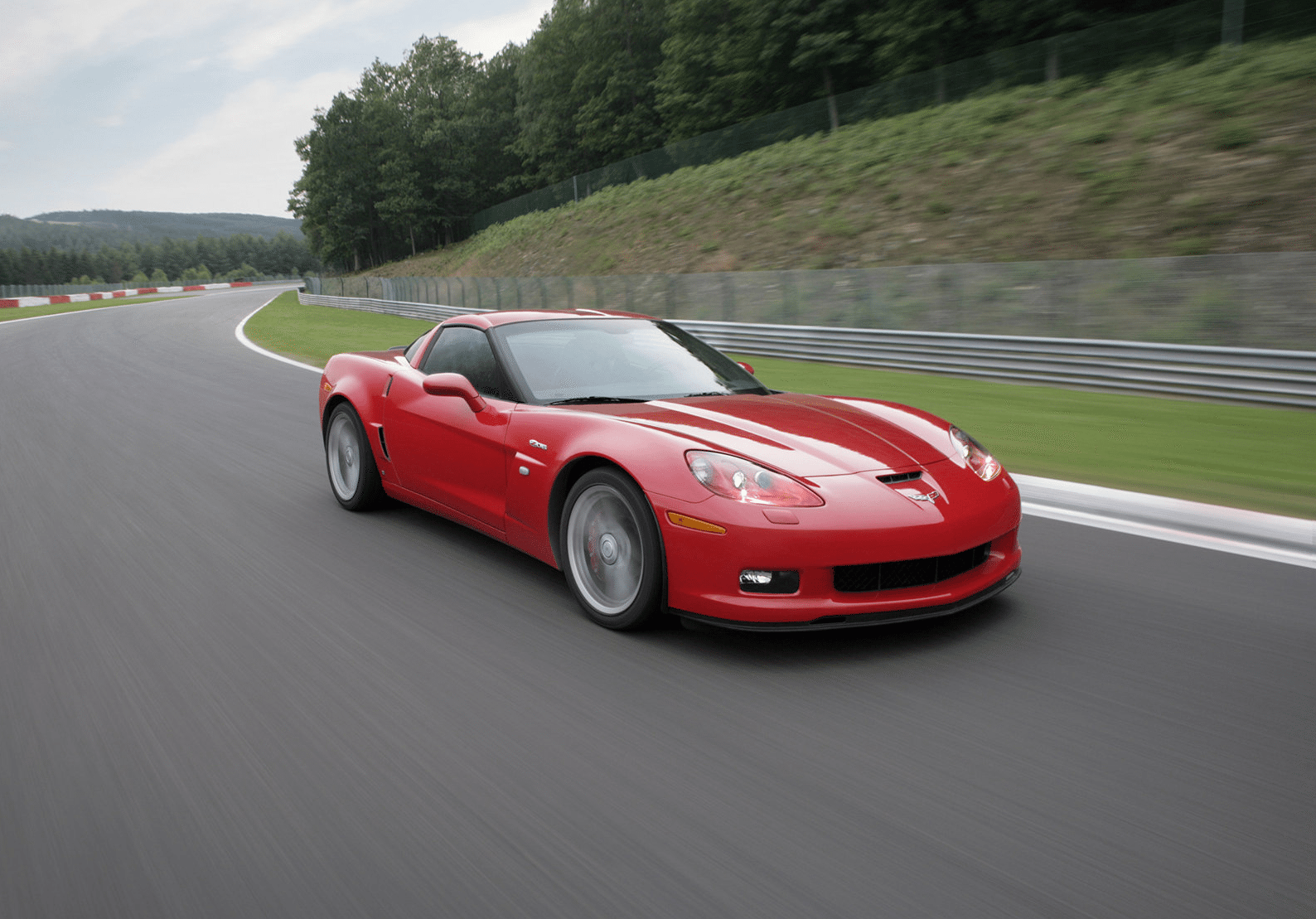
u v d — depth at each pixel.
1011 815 1.84
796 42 32.75
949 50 26.78
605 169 40.84
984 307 11.95
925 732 2.21
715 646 2.80
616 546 2.95
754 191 26.31
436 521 4.42
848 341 11.45
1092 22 23.34
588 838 1.79
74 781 2.06
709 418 3.13
